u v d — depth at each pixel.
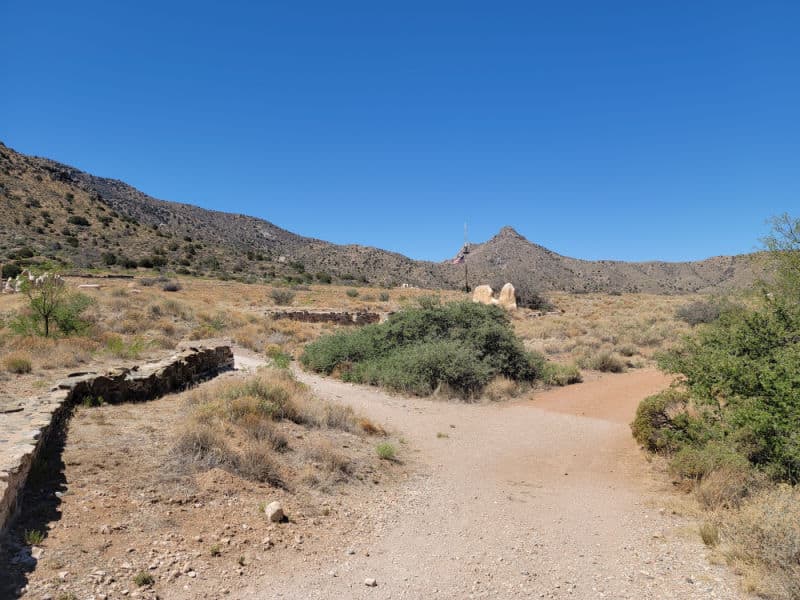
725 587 5.00
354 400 14.16
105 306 26.30
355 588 4.94
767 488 6.88
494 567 5.55
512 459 10.05
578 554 5.91
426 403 14.57
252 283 64.06
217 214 154.12
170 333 22.44
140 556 4.78
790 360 7.55
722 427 8.38
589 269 114.50
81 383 9.28
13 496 4.90
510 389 15.85
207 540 5.32
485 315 19.91
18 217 75.19
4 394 9.35
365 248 132.00
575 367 18.25
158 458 6.89
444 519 7.01
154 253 79.25
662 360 9.95
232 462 7.16
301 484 7.38
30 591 3.93
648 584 5.15
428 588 5.03
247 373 14.11
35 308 17.06
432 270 118.06
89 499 5.56
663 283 102.38
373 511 7.08
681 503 7.35
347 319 34.88
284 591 4.72
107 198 124.06
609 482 8.67
